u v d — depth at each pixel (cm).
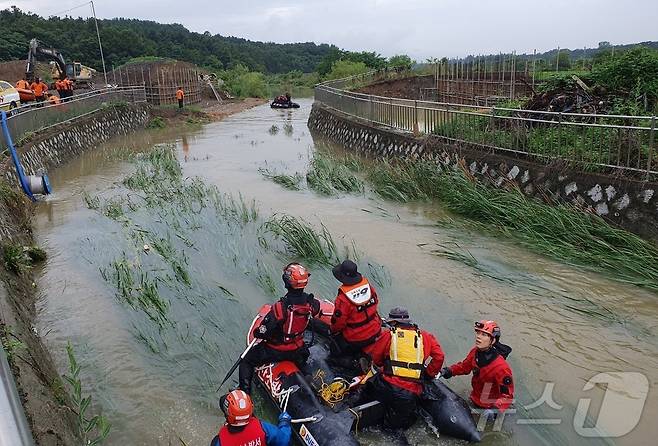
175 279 859
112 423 540
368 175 1515
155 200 1319
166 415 552
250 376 553
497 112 1329
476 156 1234
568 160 1007
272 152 2095
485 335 499
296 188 1422
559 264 871
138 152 2105
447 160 1326
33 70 2878
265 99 5331
